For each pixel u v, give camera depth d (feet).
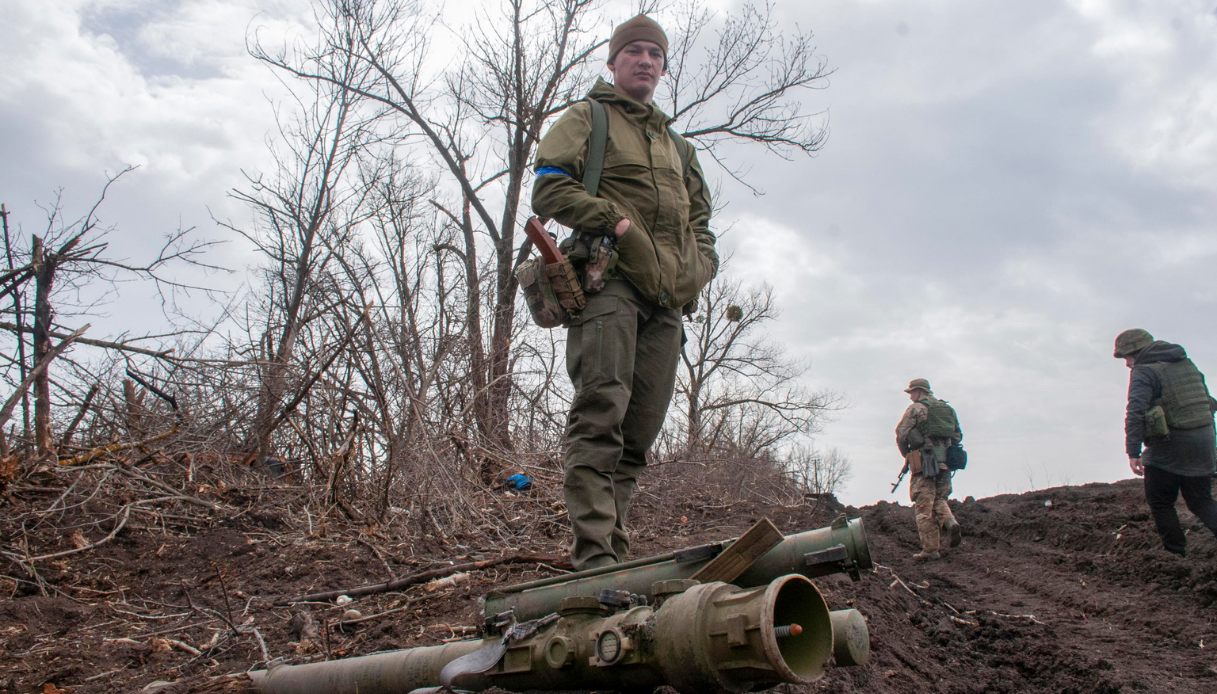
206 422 28.37
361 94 56.54
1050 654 19.89
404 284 29.89
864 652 9.61
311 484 25.76
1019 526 35.76
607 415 13.41
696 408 83.15
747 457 41.32
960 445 33.94
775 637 7.61
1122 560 28.76
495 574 19.24
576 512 13.32
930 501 33.12
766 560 10.19
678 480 35.17
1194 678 18.63
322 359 27.73
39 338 25.71
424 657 10.84
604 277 13.60
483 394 31.32
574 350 13.80
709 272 15.26
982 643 20.81
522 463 30.14
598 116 14.24
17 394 23.04
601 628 8.83
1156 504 26.68
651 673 8.41
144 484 25.12
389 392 26.17
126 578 20.72
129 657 15.70
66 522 23.03
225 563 21.45
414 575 18.90
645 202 14.05
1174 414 26.09
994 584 28.35
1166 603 24.13
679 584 8.63
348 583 19.70
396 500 25.46
